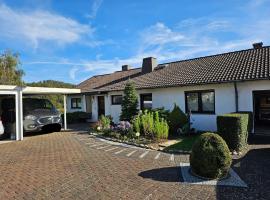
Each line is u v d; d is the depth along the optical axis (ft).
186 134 45.52
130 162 28.55
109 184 21.80
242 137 31.86
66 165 28.19
